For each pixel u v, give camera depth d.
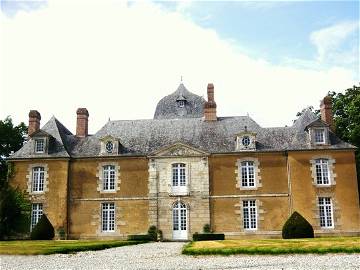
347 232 31.19
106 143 34.59
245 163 33.28
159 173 33.50
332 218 31.64
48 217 33.34
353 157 32.31
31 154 34.59
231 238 31.81
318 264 13.71
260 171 32.91
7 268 13.71
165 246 24.39
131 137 35.78
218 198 32.66
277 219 31.94
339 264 13.62
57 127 36.81
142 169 33.84
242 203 32.50
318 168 32.47
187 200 32.81
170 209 32.78
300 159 32.56
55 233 32.97
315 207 31.69
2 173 41.03
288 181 32.44
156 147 34.59
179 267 13.43
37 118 36.88
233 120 36.38
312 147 32.53
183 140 34.00
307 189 32.00
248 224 32.28
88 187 33.91
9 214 32.84
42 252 18.12
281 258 15.70
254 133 33.56
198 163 33.34
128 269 13.07
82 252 19.56
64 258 16.70
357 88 39.22
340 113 39.47
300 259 15.24
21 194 33.78
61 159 34.28
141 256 17.44
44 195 33.75
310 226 28.81
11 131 42.19
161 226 32.59
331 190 31.92
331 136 33.34
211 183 32.94
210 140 34.56
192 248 18.94
